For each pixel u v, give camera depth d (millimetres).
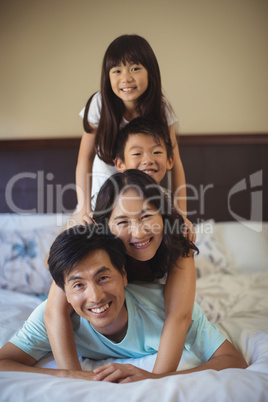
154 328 1389
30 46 2969
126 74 1715
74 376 1169
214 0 2957
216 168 3002
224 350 1350
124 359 1433
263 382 1065
